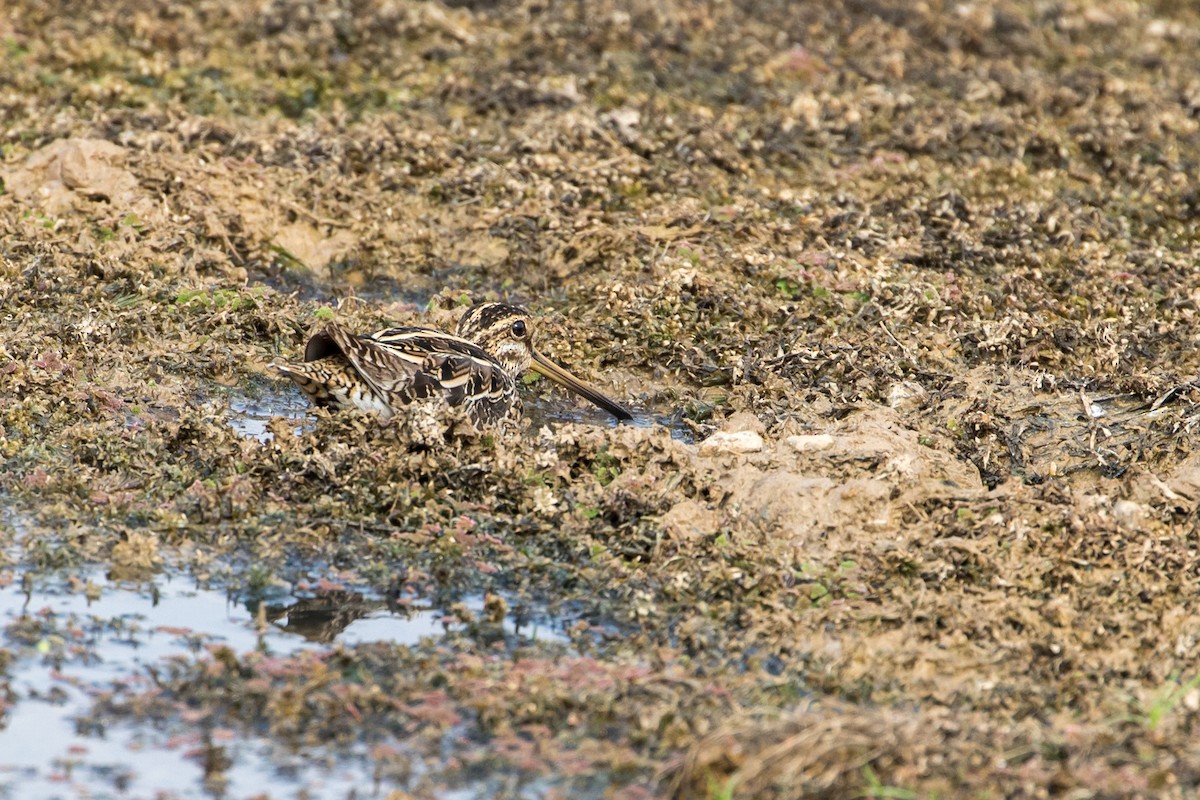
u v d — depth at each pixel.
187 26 21.88
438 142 19.12
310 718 9.05
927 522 11.45
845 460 12.31
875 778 8.24
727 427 13.48
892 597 10.59
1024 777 8.34
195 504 11.58
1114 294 16.58
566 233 17.33
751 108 21.28
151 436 12.38
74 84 20.14
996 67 23.02
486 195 18.31
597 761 8.67
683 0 24.36
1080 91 22.45
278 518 11.47
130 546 10.85
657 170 18.89
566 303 16.48
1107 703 9.34
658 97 21.03
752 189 18.80
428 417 12.16
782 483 11.76
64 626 9.96
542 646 10.08
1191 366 15.08
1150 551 10.84
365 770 8.60
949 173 19.70
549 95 20.64
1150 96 22.59
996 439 13.13
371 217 17.77
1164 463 12.74
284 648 9.89
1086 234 18.17
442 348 13.16
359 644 9.95
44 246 15.72
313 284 16.83
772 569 10.83
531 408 14.73
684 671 9.66
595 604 10.67
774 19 24.34
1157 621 10.24
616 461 12.44
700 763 8.29
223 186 17.38
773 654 10.02
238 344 14.77
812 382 14.56
